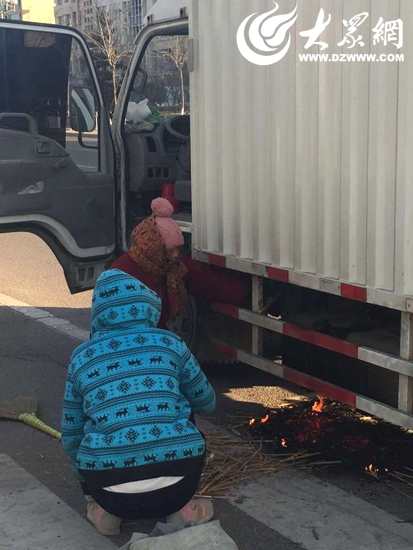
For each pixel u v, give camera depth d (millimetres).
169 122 5734
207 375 5590
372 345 3912
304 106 3975
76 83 5543
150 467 3080
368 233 3688
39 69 5398
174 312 4508
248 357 4734
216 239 4766
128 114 5785
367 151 3639
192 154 4883
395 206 3523
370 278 3703
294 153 4078
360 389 4152
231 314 4770
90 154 5594
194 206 4930
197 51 4730
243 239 4527
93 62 5613
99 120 5625
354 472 4051
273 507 3721
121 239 5742
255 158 4363
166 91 5965
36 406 5059
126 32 23453
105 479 3090
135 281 3346
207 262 4844
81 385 3191
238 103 4441
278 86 4133
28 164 5141
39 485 3988
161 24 5402
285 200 4180
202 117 4750
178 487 3160
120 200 5715
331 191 3873
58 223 5367
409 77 3373
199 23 4680
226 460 4215
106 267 5754
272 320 4469
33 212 5215
